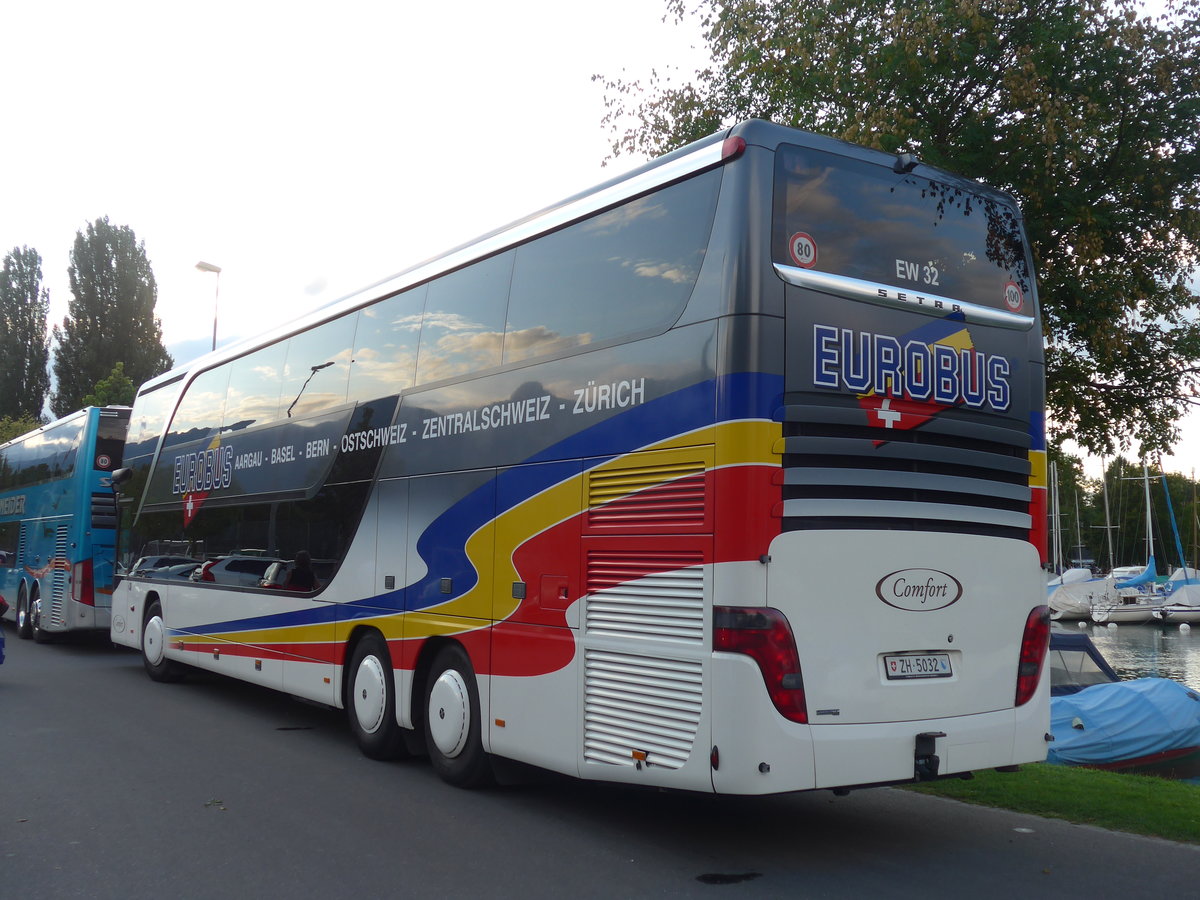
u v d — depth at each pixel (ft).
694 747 19.74
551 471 24.27
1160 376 48.93
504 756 25.14
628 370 22.34
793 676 19.39
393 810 25.30
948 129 44.60
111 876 19.95
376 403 32.53
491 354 27.25
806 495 19.97
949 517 21.88
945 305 22.56
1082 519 321.11
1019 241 24.64
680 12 49.83
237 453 42.22
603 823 24.31
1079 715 39.19
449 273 29.78
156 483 50.80
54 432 68.33
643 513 21.47
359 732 31.76
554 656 23.58
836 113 46.06
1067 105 42.06
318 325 37.14
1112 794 26.32
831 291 20.84
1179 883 19.66
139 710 40.60
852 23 44.80
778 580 19.47
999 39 43.60
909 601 21.15
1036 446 23.85
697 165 21.56
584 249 24.47
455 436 28.12
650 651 20.93
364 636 32.30
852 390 20.72
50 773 28.89
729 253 20.24
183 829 23.27
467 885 19.57
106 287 208.64
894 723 20.61
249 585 39.58
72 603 60.34
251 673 38.93
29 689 46.16
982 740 21.80
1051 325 44.96
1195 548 298.35
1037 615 23.35
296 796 26.63
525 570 24.82
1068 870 20.51
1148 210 44.52
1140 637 180.65
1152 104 43.96
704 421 20.13
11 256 222.69
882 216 22.12
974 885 19.57
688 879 19.99
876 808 25.76
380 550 31.19
